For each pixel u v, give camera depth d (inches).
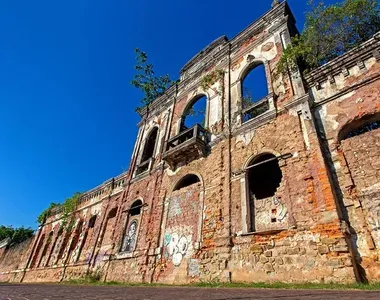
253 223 365.1
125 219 603.8
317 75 394.0
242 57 562.6
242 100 507.8
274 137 393.1
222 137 480.1
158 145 660.1
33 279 840.3
